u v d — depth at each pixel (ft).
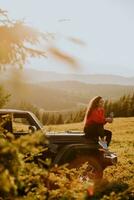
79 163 34.24
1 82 8.26
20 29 10.55
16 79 7.77
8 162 9.97
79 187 13.79
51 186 14.69
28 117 32.71
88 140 35.88
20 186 11.17
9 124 31.24
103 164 35.68
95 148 35.45
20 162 10.11
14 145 9.67
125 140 100.78
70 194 13.34
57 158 33.24
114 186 31.63
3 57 10.53
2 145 9.68
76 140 35.29
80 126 184.96
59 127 176.86
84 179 34.04
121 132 142.92
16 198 10.83
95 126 36.52
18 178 10.48
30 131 31.96
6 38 10.55
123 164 52.44
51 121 412.77
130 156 65.57
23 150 9.83
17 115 31.96
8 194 10.72
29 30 10.53
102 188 20.94
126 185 33.37
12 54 10.56
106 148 36.81
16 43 10.60
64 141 34.50
